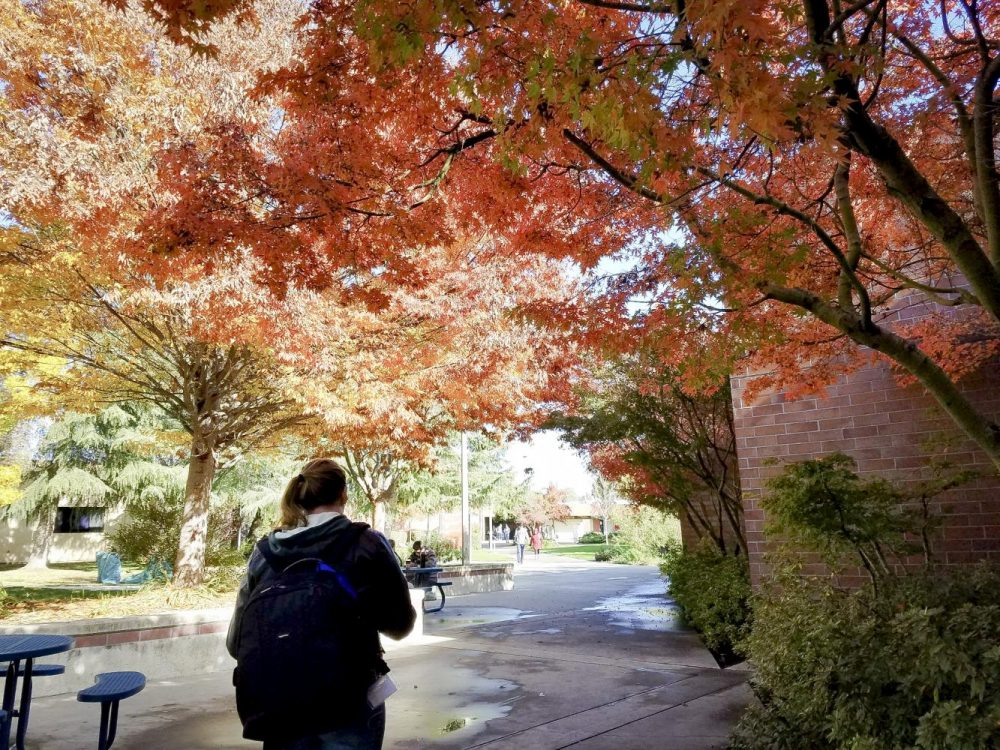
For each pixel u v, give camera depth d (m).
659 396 10.12
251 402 11.26
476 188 5.56
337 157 4.52
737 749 4.47
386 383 10.06
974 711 2.89
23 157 6.62
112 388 10.70
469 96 3.72
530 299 10.32
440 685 6.88
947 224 3.52
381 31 3.35
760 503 5.46
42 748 5.00
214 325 7.91
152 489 25.36
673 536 30.78
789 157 5.47
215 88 7.34
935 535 6.88
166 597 9.41
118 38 7.23
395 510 28.27
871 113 5.45
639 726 5.35
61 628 6.88
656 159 3.26
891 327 7.36
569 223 6.06
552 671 7.53
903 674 3.46
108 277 7.96
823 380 6.73
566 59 3.30
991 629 3.32
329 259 5.03
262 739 2.07
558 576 23.50
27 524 26.92
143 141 7.25
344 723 2.09
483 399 11.63
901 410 7.30
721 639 8.69
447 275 9.99
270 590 2.20
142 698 6.55
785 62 2.94
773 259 4.23
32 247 8.23
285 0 8.48
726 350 5.19
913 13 5.38
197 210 4.51
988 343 6.37
